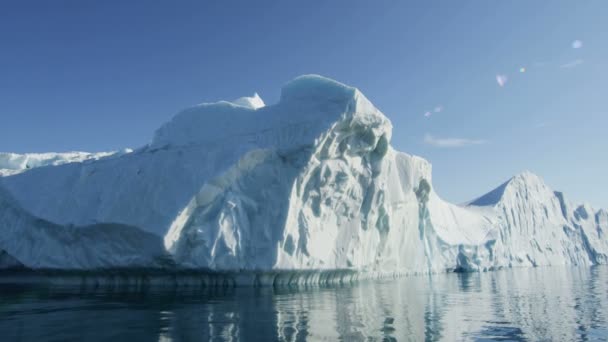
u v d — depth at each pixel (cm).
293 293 2086
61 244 2552
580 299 2088
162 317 1352
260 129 2583
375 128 2766
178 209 2205
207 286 2358
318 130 2467
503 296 2225
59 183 2741
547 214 8194
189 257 2225
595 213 10012
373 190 2925
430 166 4128
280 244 2334
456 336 1157
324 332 1155
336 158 2678
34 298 1917
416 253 4031
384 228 3219
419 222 4200
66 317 1362
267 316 1376
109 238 2338
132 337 1072
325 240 2609
